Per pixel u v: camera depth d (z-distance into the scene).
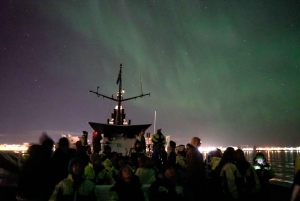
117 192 4.67
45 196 5.12
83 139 12.61
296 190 3.88
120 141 17.41
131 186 4.74
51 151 5.45
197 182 6.78
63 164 5.48
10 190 7.16
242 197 5.85
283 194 8.95
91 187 4.80
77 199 4.62
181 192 5.38
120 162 8.12
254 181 5.93
